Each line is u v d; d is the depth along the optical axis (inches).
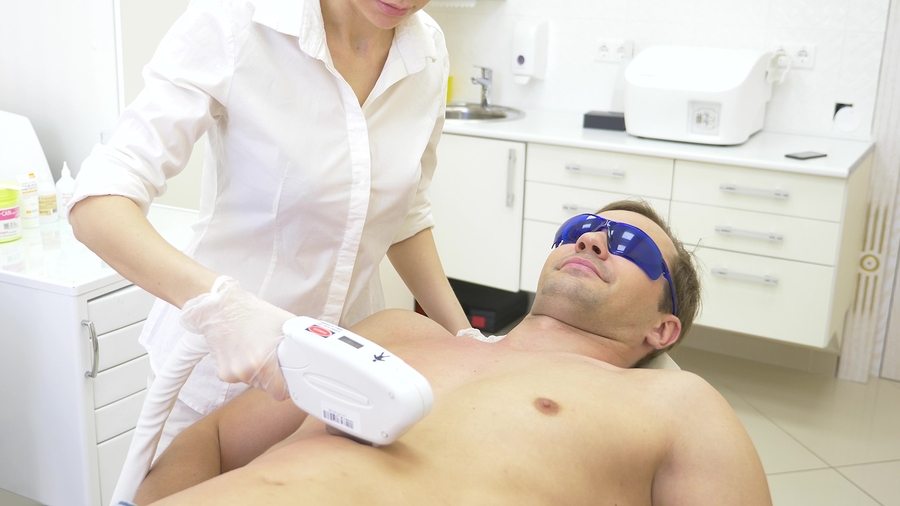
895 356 128.3
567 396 45.8
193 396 53.7
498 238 125.5
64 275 76.3
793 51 123.4
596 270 55.2
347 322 58.9
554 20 141.2
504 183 122.5
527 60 140.6
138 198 41.3
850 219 107.6
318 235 50.8
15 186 89.4
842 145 116.8
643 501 45.3
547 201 120.3
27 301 76.1
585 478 42.6
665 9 131.6
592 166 115.6
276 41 46.3
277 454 39.2
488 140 122.5
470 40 149.2
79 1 96.7
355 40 48.5
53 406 78.0
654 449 45.1
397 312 57.9
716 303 112.1
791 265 106.0
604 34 137.3
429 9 151.1
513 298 146.2
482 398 45.2
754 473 44.6
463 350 53.1
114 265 40.1
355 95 48.5
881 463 104.0
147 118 42.6
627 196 114.3
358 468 37.3
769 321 109.1
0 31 102.9
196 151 108.6
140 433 41.9
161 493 42.3
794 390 124.9
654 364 59.1
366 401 34.8
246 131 47.1
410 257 61.6
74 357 75.4
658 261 55.1
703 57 115.8
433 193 129.3
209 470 45.1
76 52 98.9
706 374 130.1
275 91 46.8
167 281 38.7
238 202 49.8
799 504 94.8
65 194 93.4
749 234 107.2
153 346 54.4
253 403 49.1
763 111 123.1
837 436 110.8
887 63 117.6
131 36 96.8
